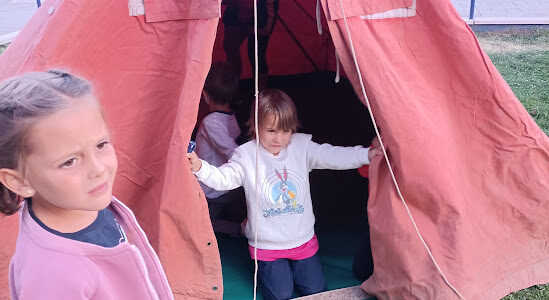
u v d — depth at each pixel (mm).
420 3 2393
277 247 2662
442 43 2447
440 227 2555
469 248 2574
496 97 2520
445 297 2480
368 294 2666
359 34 2285
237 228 3188
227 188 2598
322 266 2936
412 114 2342
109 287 1304
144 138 2510
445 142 2477
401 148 2342
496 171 2686
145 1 2369
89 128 1195
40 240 1249
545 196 2725
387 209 2490
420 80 2457
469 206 2660
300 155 2699
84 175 1211
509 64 6957
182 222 2395
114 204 1494
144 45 2428
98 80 2428
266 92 2600
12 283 1305
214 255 2498
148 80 2457
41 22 2629
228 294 2742
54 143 1155
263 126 2549
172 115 2471
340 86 5090
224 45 4418
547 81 6316
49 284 1222
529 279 2783
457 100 2541
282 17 4852
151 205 2588
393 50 2379
